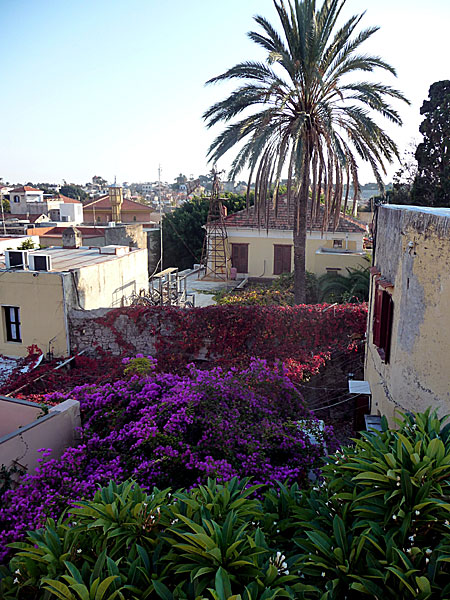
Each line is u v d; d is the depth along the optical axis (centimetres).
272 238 2469
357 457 435
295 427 787
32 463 736
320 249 2192
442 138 1658
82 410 840
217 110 1518
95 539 420
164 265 3778
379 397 917
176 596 353
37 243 2638
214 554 357
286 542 448
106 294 1730
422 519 368
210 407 756
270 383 887
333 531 401
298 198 1515
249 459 685
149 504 439
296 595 367
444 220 624
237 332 1309
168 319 1365
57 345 1458
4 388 1275
